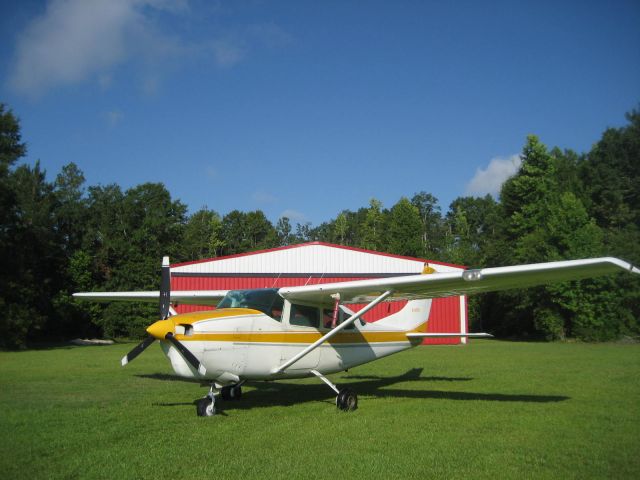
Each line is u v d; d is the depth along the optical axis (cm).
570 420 649
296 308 818
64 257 3253
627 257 2678
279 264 2631
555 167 4150
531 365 1352
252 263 2627
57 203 3762
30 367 1337
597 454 493
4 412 709
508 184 4247
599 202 3838
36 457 487
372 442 538
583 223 2889
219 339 695
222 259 2620
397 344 1024
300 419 662
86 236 3494
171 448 514
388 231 6344
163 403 788
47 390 923
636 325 2630
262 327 753
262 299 784
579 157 4341
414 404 775
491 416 675
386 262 2628
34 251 2962
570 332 2861
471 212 7712
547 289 2733
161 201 3747
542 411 710
